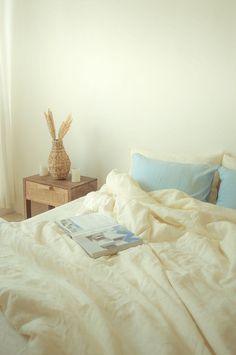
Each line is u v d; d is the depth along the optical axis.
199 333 0.83
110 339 0.78
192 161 2.08
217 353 0.77
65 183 2.46
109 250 1.34
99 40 2.44
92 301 0.92
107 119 2.55
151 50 2.25
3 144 3.01
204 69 2.09
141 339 0.81
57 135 2.78
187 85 2.17
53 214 1.88
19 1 2.73
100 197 1.88
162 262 1.27
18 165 3.18
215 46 2.03
